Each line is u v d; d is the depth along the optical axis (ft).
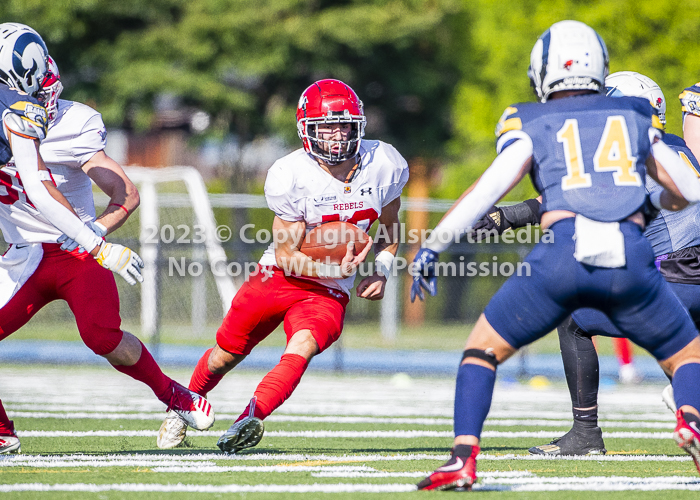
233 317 50.26
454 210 36.29
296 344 47.47
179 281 170.81
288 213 47.32
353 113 46.39
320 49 234.58
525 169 36.29
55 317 174.50
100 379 112.78
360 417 75.61
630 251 35.12
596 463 48.08
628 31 183.73
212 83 228.43
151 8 233.55
